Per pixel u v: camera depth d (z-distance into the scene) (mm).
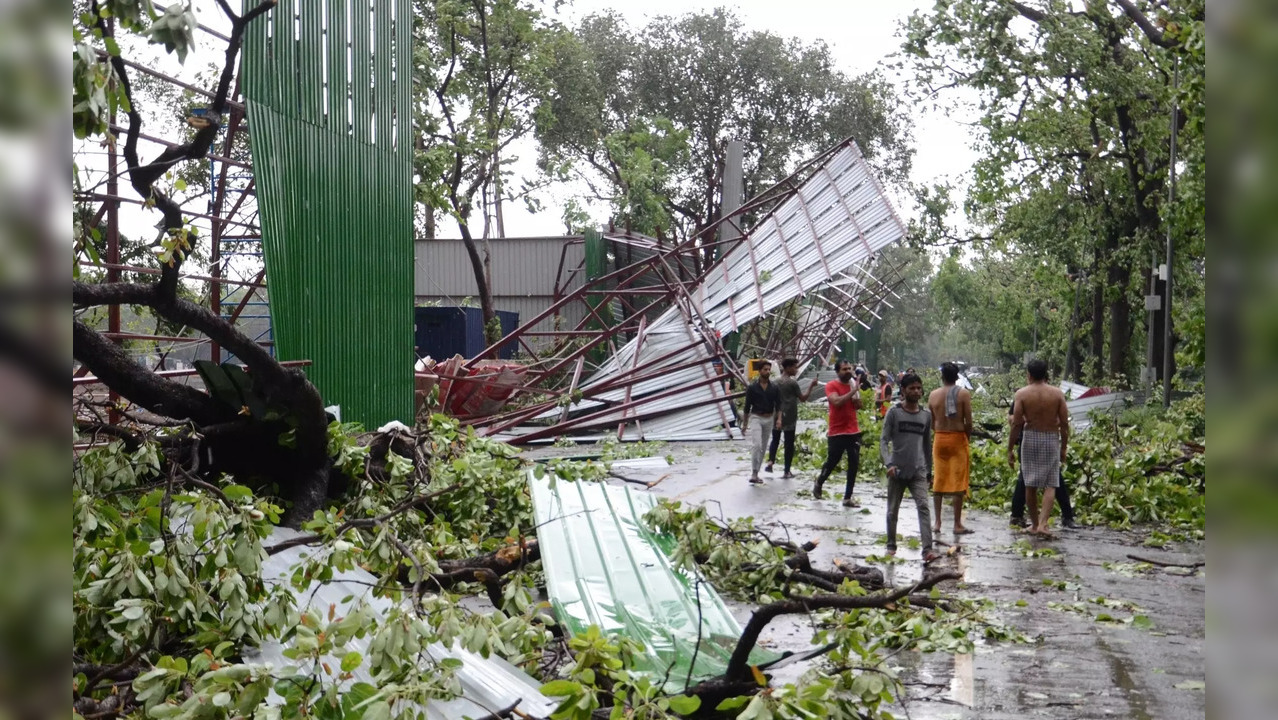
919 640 6664
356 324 13914
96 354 7125
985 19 30047
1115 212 37375
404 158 15977
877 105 60281
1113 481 15383
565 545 8352
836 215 29672
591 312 33625
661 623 6980
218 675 3820
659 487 17844
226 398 7785
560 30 38594
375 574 6719
